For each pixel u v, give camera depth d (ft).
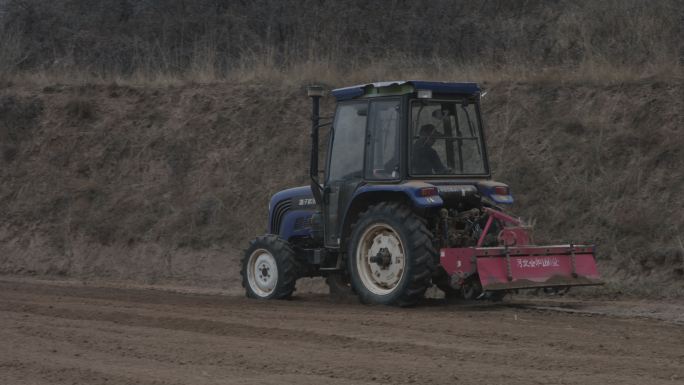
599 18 191.11
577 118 143.33
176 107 183.01
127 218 163.84
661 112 137.90
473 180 103.50
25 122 191.31
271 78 185.06
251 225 152.66
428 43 202.80
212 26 225.76
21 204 175.52
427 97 99.66
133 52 223.10
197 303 104.22
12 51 228.22
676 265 114.62
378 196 101.04
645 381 59.52
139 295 115.24
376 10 216.95
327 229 106.73
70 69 218.79
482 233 98.07
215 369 64.90
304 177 157.89
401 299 96.53
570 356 68.13
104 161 178.29
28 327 84.48
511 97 153.07
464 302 102.17
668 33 173.47
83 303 104.58
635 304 102.63
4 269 163.43
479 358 67.46
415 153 99.76
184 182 167.32
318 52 203.62
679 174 127.54
